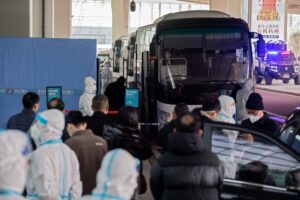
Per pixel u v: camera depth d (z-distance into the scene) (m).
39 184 5.09
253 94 8.16
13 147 3.03
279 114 24.61
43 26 17.95
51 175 5.11
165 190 4.88
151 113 15.53
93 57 12.25
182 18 15.31
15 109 12.00
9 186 2.99
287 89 40.19
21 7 16.47
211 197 4.81
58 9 31.61
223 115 7.83
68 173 5.27
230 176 5.64
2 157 2.99
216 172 4.86
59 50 12.12
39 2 17.94
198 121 4.99
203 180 4.79
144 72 16.50
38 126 5.25
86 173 6.04
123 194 3.14
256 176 5.63
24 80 12.02
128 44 23.28
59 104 7.11
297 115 7.17
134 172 3.21
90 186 6.05
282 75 44.69
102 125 6.82
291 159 5.68
